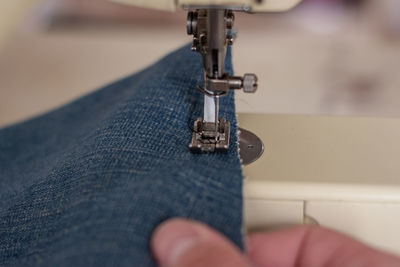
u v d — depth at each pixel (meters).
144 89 0.45
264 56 1.17
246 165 0.40
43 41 1.25
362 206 0.37
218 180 0.33
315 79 1.10
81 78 1.11
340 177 0.38
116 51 1.19
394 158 0.41
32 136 0.63
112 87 0.65
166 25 1.30
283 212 0.38
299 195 0.37
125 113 0.42
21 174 0.54
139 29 1.29
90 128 0.51
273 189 0.38
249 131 0.45
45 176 0.42
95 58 1.17
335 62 1.17
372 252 0.33
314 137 0.44
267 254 0.36
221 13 0.33
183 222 0.29
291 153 0.41
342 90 1.09
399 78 1.14
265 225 0.39
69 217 0.33
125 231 0.29
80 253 0.28
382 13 1.31
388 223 0.38
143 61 1.15
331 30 1.29
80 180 0.36
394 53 1.22
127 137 0.39
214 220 0.31
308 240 0.35
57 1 1.34
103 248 0.28
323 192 0.37
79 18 1.33
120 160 0.37
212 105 0.38
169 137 0.40
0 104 1.05
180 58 0.50
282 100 1.03
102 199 0.32
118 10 1.33
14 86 1.11
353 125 0.46
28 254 0.34
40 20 1.31
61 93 1.08
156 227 0.30
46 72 1.14
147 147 0.38
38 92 1.09
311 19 1.32
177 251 0.27
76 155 0.42
